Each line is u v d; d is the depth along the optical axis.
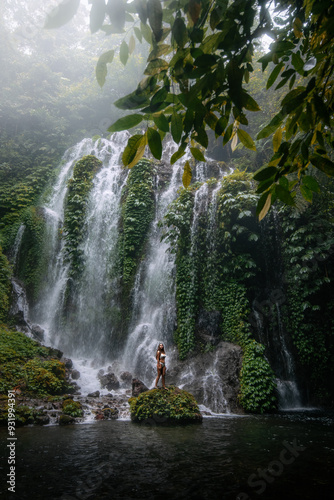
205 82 1.65
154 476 4.70
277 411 10.70
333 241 12.31
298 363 12.59
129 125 1.63
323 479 4.60
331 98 2.25
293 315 12.97
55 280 17.53
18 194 20.86
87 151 23.66
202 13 1.73
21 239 18.48
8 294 15.41
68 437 6.95
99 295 16.62
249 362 11.34
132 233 16.97
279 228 14.09
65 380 11.30
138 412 8.73
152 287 15.58
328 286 12.97
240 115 1.80
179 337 13.08
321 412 10.74
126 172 20.02
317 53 1.95
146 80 1.64
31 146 24.22
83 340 15.52
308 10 2.01
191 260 14.05
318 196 12.77
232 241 13.72
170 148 21.83
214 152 21.42
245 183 13.85
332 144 2.40
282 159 2.05
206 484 4.42
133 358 13.86
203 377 11.48
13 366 10.62
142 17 1.50
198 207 14.90
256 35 1.74
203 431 7.63
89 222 18.47
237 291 13.00
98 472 4.86
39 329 14.99
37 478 4.60
